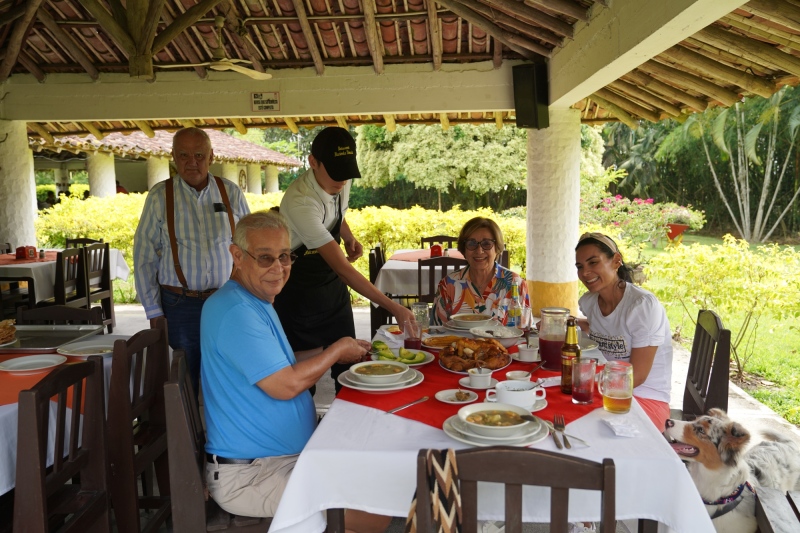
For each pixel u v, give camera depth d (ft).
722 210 73.41
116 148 38.86
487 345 8.44
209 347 7.09
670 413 10.03
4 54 22.18
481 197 71.00
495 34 20.31
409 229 30.40
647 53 13.65
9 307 21.12
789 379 16.94
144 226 11.84
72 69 23.73
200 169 11.92
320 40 22.12
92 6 17.78
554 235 23.06
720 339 8.57
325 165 10.82
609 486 4.39
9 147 24.29
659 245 52.80
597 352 8.93
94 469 7.48
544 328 8.48
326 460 5.74
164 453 9.61
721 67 14.94
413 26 21.35
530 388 6.99
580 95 19.51
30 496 6.22
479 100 22.82
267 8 20.85
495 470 4.54
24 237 25.00
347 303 12.62
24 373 8.52
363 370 7.88
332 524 5.90
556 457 4.48
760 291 16.94
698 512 5.44
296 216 10.99
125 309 27.55
